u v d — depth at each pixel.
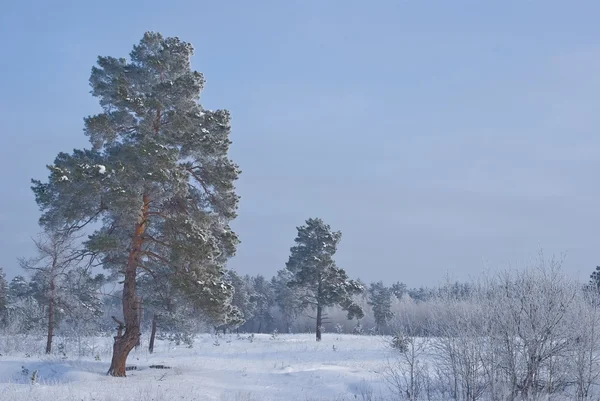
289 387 20.80
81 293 28.38
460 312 16.91
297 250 51.56
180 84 22.84
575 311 16.22
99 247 20.67
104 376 20.78
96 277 25.09
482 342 16.53
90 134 22.23
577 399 15.67
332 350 33.78
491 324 16.58
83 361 24.91
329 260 49.50
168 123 23.72
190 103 23.59
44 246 31.70
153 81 23.62
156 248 24.22
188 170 23.89
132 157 21.27
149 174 20.97
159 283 24.36
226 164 23.94
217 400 17.34
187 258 22.22
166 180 21.41
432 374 18.92
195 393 18.27
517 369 16.17
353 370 23.67
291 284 50.53
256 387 20.64
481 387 16.42
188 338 37.09
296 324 102.62
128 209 20.62
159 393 17.03
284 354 32.22
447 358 16.91
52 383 19.05
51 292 33.47
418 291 115.75
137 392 17.27
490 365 16.39
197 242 22.06
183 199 23.52
